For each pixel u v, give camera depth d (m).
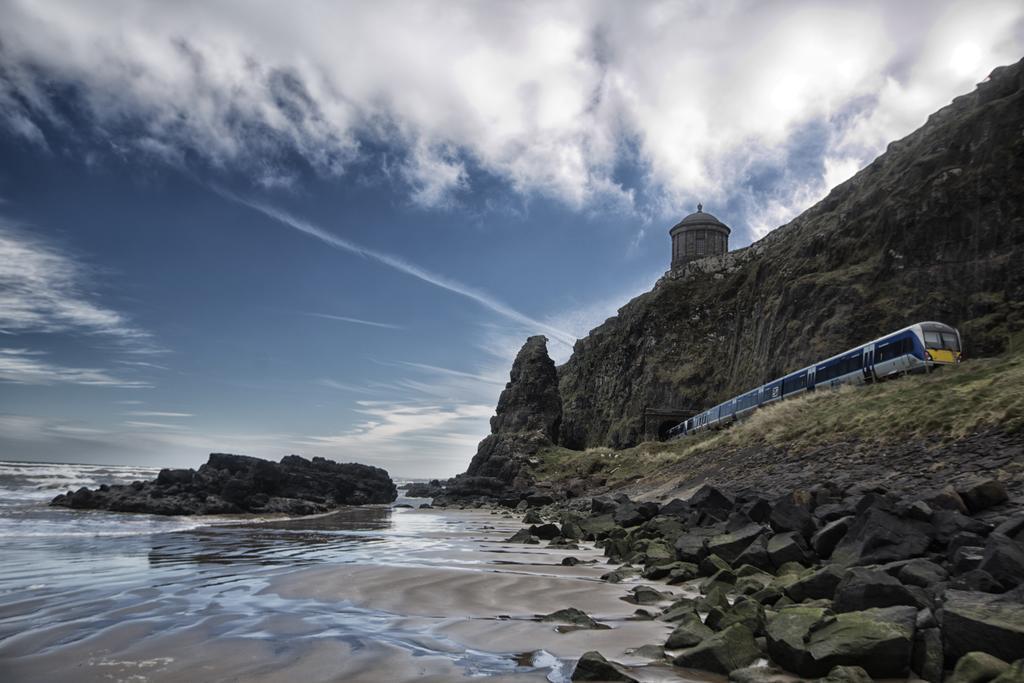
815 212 91.06
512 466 78.69
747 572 12.36
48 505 34.22
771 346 71.00
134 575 14.20
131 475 74.56
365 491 65.00
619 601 11.79
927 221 58.22
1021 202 51.81
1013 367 28.06
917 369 37.44
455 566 16.72
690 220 143.75
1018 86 59.06
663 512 24.23
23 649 7.89
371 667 7.19
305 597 11.73
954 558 9.40
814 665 6.65
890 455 23.03
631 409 107.69
